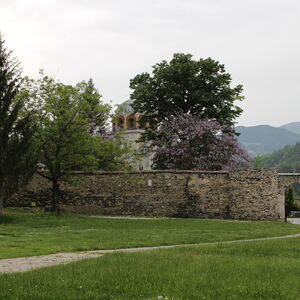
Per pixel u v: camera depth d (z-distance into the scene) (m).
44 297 9.14
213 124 51.09
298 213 56.88
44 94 35.00
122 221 32.28
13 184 29.78
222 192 38.91
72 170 37.31
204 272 11.95
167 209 39.16
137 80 55.69
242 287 10.18
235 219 38.31
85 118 36.97
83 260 13.84
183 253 15.81
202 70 52.91
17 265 13.47
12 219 29.84
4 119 29.56
